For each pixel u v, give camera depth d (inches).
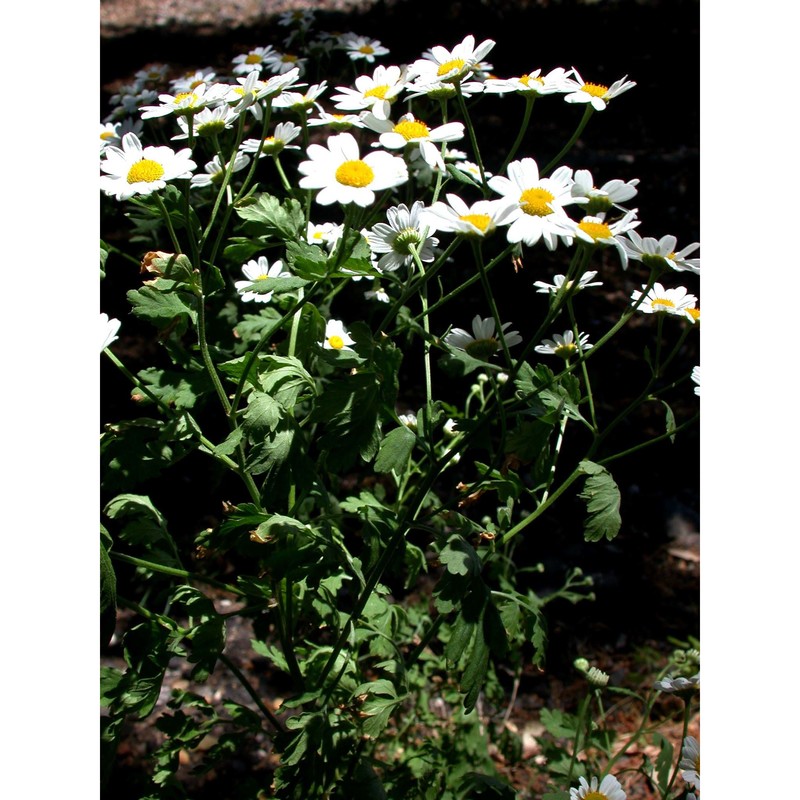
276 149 74.9
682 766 67.2
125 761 92.8
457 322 129.1
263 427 57.0
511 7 149.2
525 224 52.2
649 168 137.0
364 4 150.5
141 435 62.2
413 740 92.0
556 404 64.1
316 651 74.2
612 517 59.9
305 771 62.5
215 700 101.8
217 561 118.0
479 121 145.4
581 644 114.0
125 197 57.8
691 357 128.2
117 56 149.0
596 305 130.8
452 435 78.1
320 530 62.9
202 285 61.0
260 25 149.4
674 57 146.7
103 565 57.8
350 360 60.9
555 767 79.9
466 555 57.2
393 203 92.8
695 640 106.7
